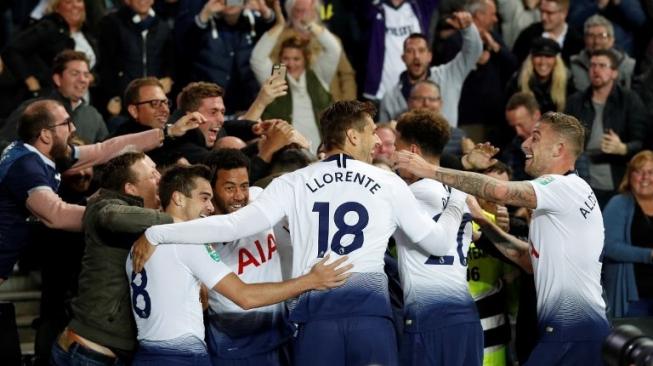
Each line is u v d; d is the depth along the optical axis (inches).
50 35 642.2
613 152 641.0
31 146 449.7
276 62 636.1
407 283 404.8
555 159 407.2
